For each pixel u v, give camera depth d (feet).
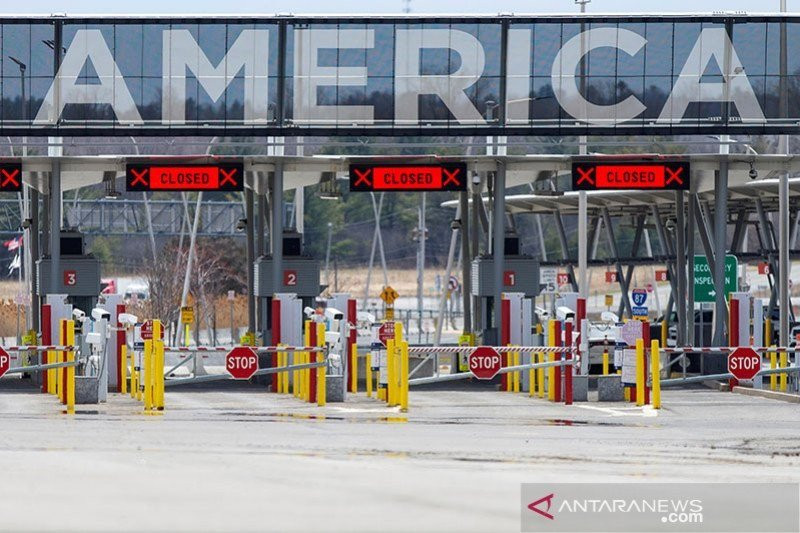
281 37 364.17
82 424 219.82
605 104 366.02
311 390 279.69
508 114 366.02
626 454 175.94
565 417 241.35
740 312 337.72
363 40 364.38
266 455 170.60
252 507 127.03
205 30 363.76
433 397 304.91
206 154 388.98
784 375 322.96
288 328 320.91
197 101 363.97
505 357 329.72
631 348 276.82
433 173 373.20
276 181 375.04
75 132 363.56
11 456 166.50
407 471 153.28
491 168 378.32
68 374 251.39
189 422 225.15
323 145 370.12
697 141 397.39
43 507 126.62
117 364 324.60
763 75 365.61
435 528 117.39
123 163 371.97
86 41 363.56
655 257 558.56
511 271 392.27
